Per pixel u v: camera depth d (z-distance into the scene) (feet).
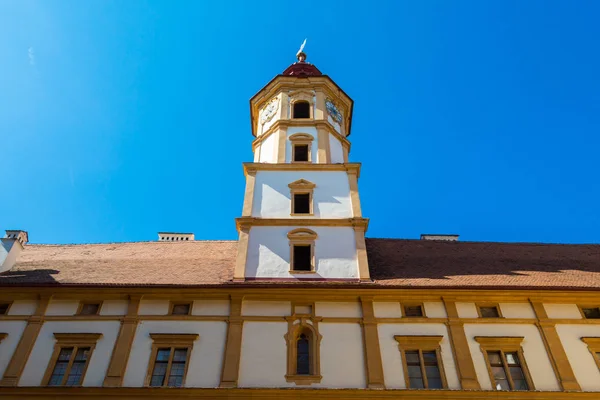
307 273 84.99
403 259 95.61
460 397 67.67
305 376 70.49
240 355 72.64
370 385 69.15
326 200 96.58
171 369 71.72
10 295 80.18
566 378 70.85
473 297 80.43
